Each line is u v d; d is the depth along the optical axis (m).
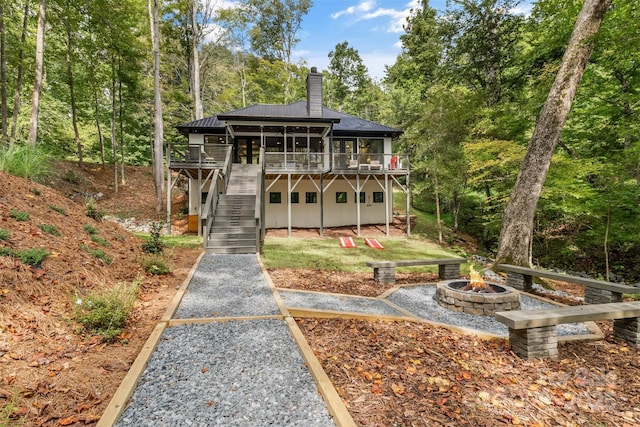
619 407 2.77
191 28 22.42
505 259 8.80
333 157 15.91
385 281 7.36
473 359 3.56
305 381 2.88
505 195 14.11
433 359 3.49
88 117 22.56
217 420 2.32
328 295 5.91
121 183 19.36
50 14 15.49
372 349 3.65
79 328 3.61
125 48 17.48
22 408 2.33
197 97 20.36
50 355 3.06
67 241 5.55
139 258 6.92
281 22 29.55
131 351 3.36
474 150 13.59
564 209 11.31
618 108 11.38
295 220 17.88
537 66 15.13
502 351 3.82
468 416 2.54
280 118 14.69
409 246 13.98
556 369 3.43
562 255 14.53
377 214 19.02
